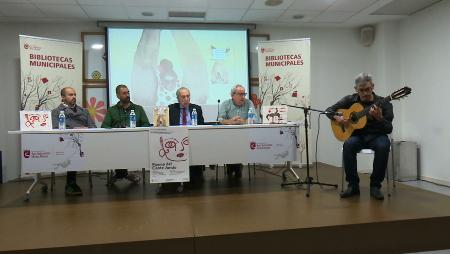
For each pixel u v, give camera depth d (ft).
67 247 6.37
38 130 10.00
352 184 9.91
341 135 10.28
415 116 17.70
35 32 17.21
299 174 14.56
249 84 18.58
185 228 7.23
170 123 12.47
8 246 6.42
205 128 10.61
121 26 17.44
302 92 17.02
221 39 18.38
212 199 9.96
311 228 7.04
